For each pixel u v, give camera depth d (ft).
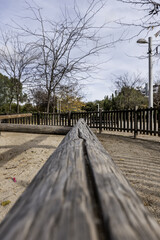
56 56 27.48
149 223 0.92
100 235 0.75
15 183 7.92
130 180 8.19
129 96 55.47
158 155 12.80
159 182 7.94
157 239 0.76
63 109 57.67
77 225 0.81
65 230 0.77
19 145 15.76
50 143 16.84
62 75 27.43
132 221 0.87
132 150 14.48
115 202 1.05
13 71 32.71
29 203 1.14
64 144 3.38
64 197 1.11
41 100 49.47
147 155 12.80
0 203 6.26
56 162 2.13
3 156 12.13
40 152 13.30
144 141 18.85
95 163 1.91
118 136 22.66
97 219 0.88
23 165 10.33
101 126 25.77
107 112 24.97
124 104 57.21
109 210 0.94
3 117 18.24
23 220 0.89
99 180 1.41
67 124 31.01
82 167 1.79
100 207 0.99
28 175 8.81
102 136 22.70
